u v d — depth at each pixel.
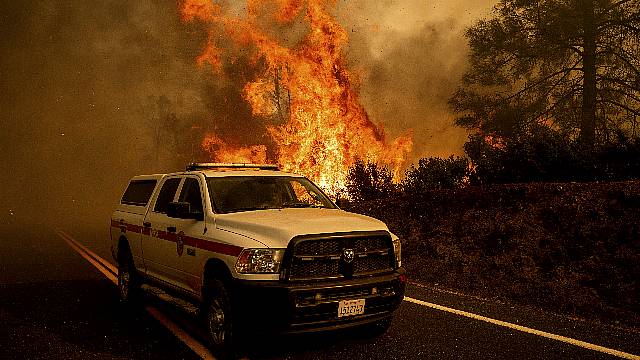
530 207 8.77
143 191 7.27
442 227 9.73
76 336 5.42
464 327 5.51
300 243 4.39
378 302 4.76
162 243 5.99
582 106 18.73
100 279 8.85
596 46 18.75
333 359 4.63
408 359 4.60
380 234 4.83
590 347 4.80
